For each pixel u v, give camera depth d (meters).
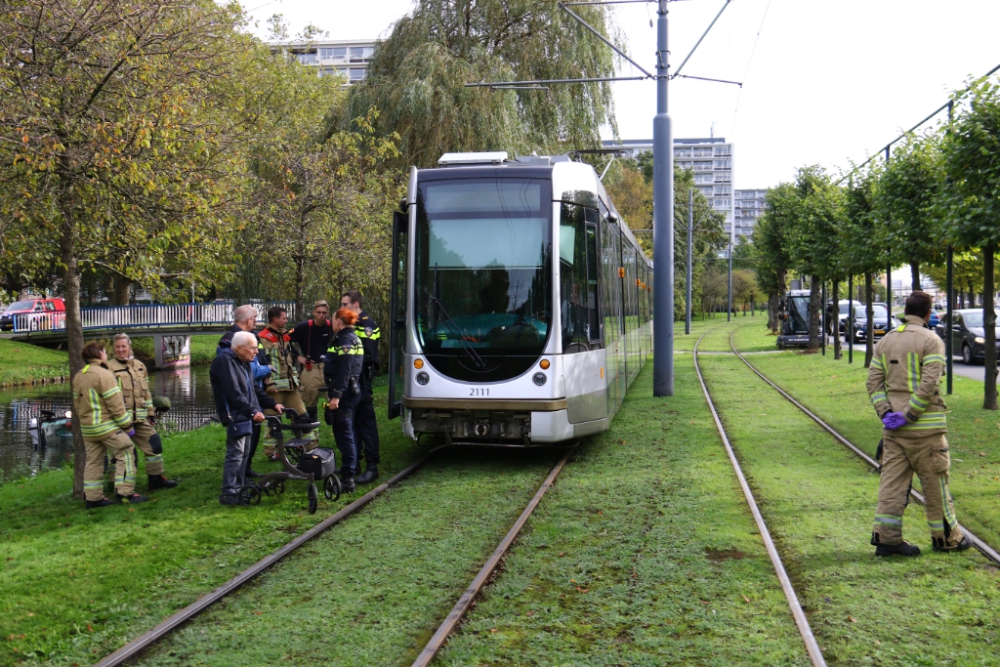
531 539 6.56
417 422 9.56
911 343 5.83
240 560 6.18
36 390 30.06
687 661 4.35
